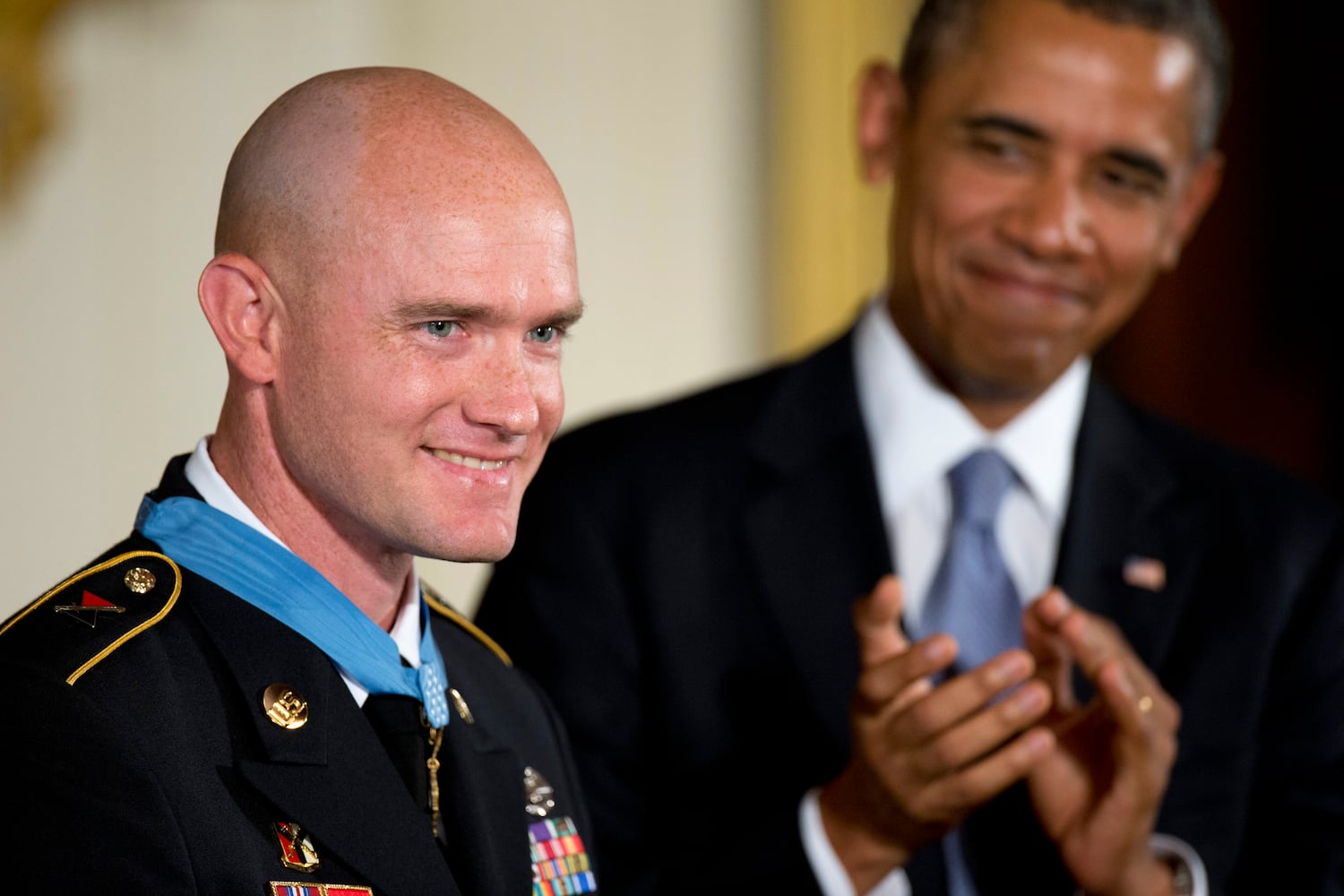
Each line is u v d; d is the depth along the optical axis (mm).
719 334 15242
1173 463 8469
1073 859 7082
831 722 7805
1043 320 7629
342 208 4555
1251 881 8078
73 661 4516
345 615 4891
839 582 7961
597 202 14945
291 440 4707
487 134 4699
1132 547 8117
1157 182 7660
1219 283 15977
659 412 8586
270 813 4660
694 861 7461
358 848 4703
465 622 6082
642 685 7980
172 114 13680
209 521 4898
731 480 8211
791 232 15227
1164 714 6965
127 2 13406
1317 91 15742
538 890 5430
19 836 4207
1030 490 8086
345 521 4867
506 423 4602
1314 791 8031
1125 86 7500
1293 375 15922
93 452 13453
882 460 8164
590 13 14938
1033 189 7551
